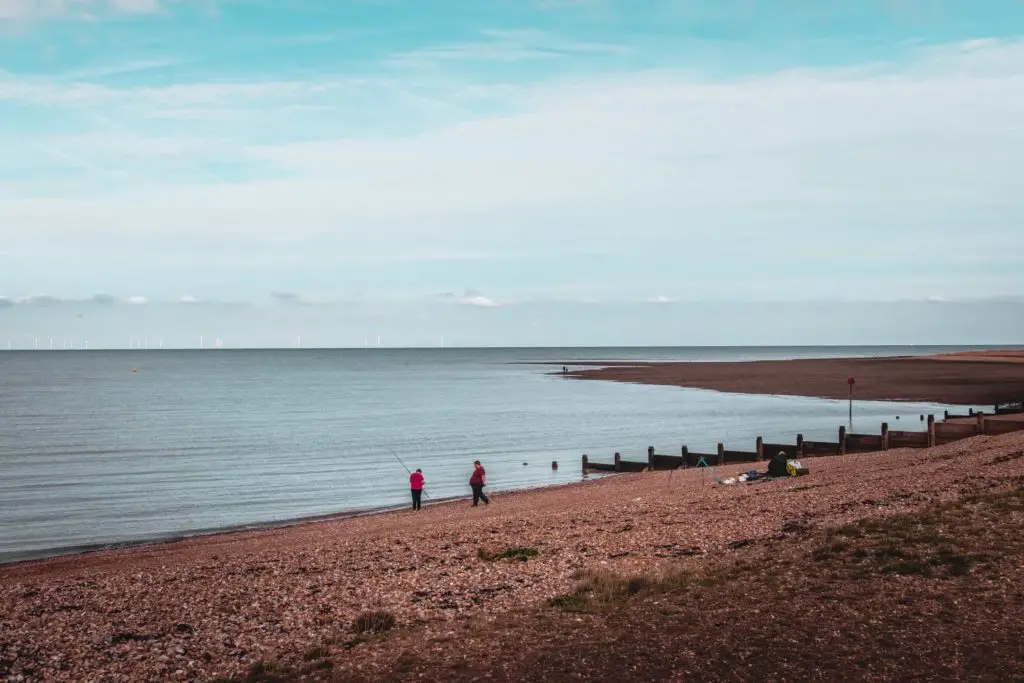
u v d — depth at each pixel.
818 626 14.76
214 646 16.38
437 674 13.88
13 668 15.33
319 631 17.08
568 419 84.50
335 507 41.62
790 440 63.00
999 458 30.66
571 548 23.03
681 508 27.73
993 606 15.12
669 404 100.06
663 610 16.44
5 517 39.41
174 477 51.16
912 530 20.36
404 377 185.00
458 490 46.16
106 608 19.69
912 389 105.06
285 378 183.88
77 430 77.12
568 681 13.16
